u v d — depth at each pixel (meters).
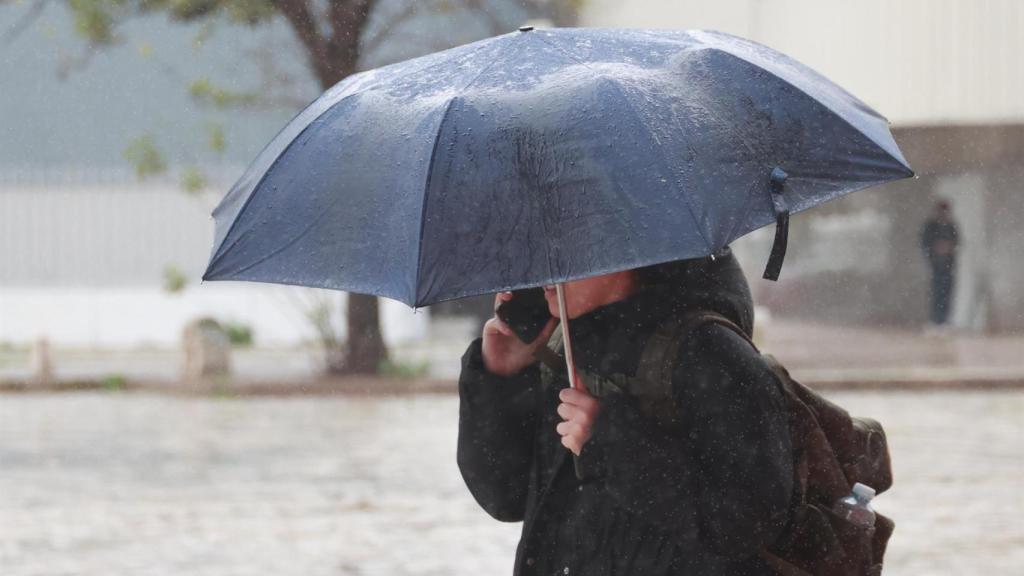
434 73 8.85
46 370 61.84
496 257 7.98
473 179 8.13
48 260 82.69
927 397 54.12
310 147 8.83
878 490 9.35
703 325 8.49
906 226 79.38
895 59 72.44
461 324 91.50
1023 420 45.59
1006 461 35.59
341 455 38.22
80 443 41.62
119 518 28.98
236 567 24.20
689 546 8.33
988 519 27.95
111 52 69.69
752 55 8.95
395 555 25.12
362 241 8.30
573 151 8.09
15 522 28.61
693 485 8.30
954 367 60.78
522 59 8.74
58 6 66.69
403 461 36.88
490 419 9.48
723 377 8.33
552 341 9.28
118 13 63.00
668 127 8.18
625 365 8.62
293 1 58.41
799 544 8.72
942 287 75.06
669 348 8.48
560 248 7.94
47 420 48.72
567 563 8.91
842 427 9.01
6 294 82.69
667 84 8.45
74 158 82.88
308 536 26.91
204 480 33.94
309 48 58.97
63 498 31.47
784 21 70.56
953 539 26.12
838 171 8.49
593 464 8.41
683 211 7.88
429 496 31.28
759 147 8.38
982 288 76.12
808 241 84.06
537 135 8.17
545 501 9.05
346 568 24.09
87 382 61.06
